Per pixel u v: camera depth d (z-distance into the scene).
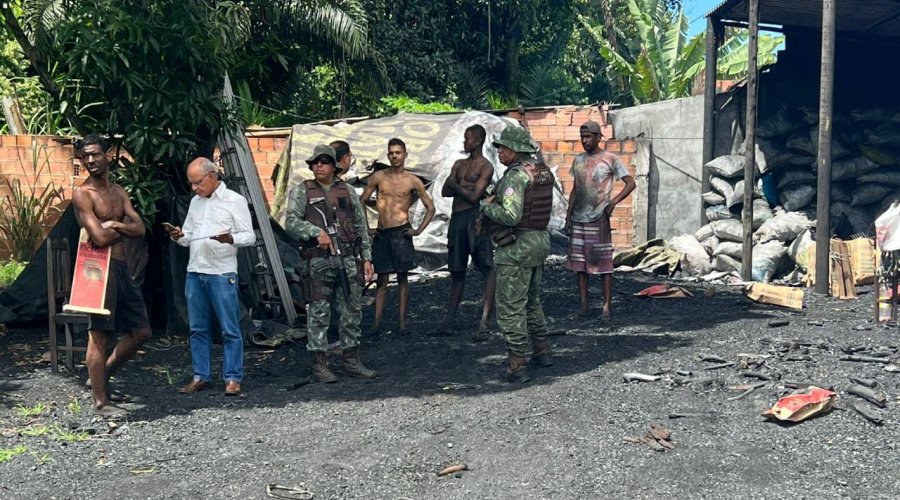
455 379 6.37
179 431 5.35
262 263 8.68
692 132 13.62
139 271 7.35
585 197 8.27
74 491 4.37
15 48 15.55
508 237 6.10
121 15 7.46
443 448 4.88
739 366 6.28
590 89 31.78
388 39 22.56
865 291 9.77
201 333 6.28
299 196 6.52
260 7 16.56
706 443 4.84
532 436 5.00
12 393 6.21
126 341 5.82
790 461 4.57
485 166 7.78
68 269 6.91
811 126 12.52
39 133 15.47
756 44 11.07
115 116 8.02
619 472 4.46
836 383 5.78
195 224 6.19
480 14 25.38
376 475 4.50
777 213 12.02
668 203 13.70
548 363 6.54
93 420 5.57
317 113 21.36
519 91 27.03
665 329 7.69
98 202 5.53
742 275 11.01
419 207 12.30
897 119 12.21
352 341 6.60
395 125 13.34
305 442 5.06
